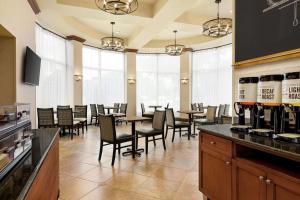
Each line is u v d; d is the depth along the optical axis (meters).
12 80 3.32
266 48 2.33
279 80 2.03
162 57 11.05
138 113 10.86
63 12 5.65
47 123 6.06
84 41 8.70
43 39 7.16
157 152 4.82
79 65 8.44
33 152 1.72
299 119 1.87
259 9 2.43
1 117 1.64
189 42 9.56
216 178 2.25
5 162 1.25
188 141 5.97
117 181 3.19
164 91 11.12
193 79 10.58
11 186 1.08
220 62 9.66
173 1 5.05
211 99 10.01
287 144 1.66
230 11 6.57
